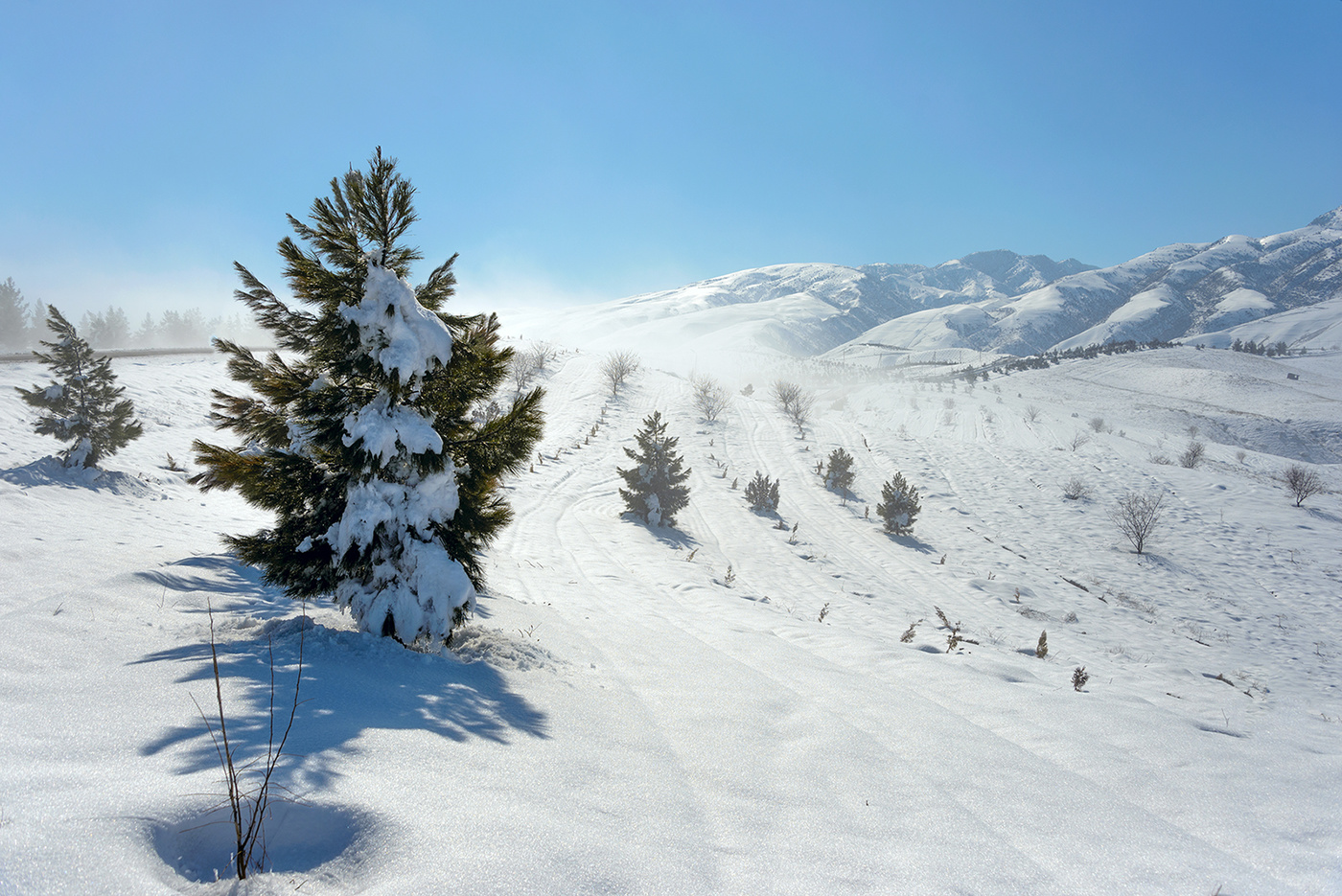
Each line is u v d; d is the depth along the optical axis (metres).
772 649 6.93
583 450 31.58
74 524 8.87
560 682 4.36
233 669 3.37
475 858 1.85
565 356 57.56
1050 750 4.21
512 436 5.55
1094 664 10.92
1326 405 101.12
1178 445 58.00
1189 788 3.65
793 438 38.81
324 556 5.18
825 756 3.54
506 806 2.25
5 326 53.44
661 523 21.28
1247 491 32.59
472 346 5.70
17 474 11.78
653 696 4.40
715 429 39.25
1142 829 2.97
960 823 2.79
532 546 15.16
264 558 5.18
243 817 1.95
